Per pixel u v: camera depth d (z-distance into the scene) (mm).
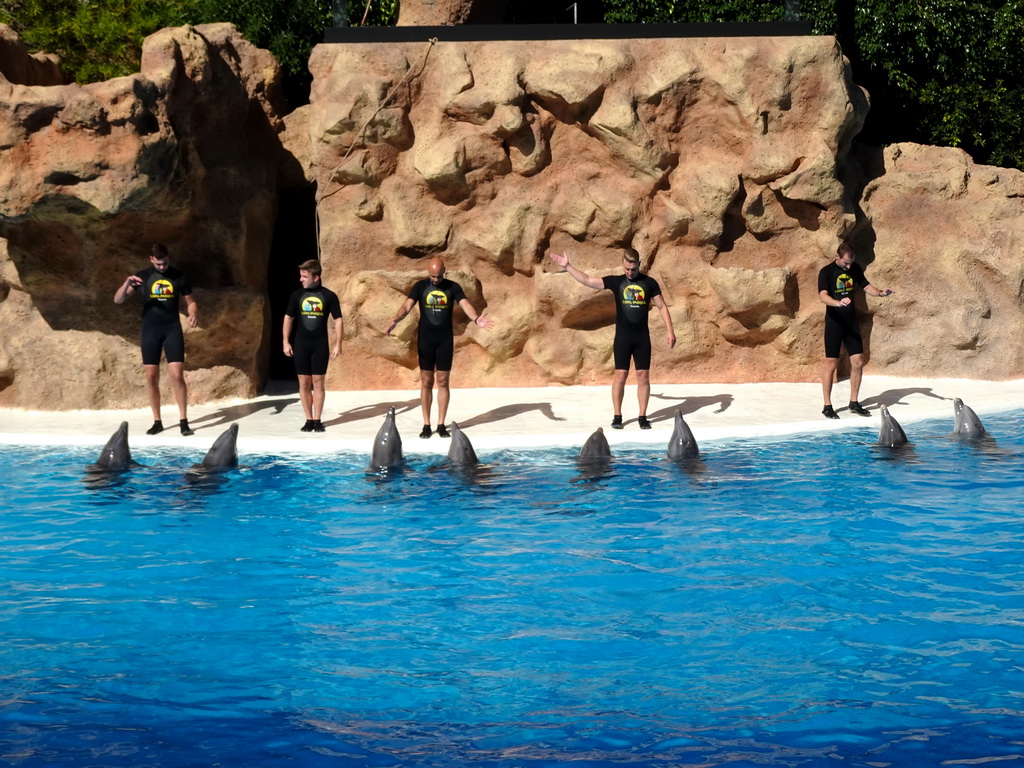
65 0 20250
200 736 5355
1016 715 5508
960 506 9141
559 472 10344
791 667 6141
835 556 7980
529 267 13945
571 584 7496
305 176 14984
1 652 6410
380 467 10516
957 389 13844
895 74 17281
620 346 11648
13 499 9516
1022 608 6953
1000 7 17500
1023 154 17703
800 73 13656
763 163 13695
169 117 12266
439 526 8797
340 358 14086
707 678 6012
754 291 13883
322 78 13703
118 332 13000
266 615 6996
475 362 14211
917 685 5879
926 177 14562
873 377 14703
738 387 14078
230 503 9422
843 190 14000
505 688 5910
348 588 7465
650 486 9852
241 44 14633
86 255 12672
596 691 5867
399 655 6363
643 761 5055
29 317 12875
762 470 10344
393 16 18266
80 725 5477
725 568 7770
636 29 13805
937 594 7207
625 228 13836
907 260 14609
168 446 11266
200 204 13359
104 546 8328
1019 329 14352
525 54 13602
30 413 12695
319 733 5383
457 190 13742
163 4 19969
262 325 13727
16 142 11422
